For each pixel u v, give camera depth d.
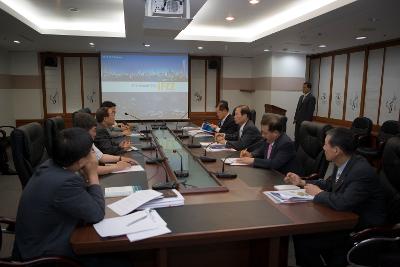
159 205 1.63
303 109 6.24
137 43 6.35
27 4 4.25
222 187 1.95
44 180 1.34
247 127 3.48
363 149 4.87
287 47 6.79
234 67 8.69
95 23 5.42
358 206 1.68
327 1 4.04
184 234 1.32
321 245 1.82
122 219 1.44
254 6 4.33
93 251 1.25
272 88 7.77
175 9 3.10
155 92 7.97
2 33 5.23
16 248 1.38
